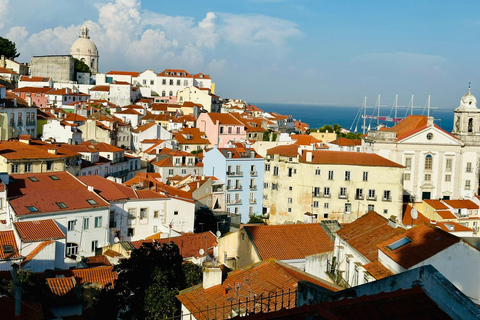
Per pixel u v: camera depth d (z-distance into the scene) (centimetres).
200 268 5241
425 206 12419
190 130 19975
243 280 3831
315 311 1936
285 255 5625
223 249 6250
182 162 15388
